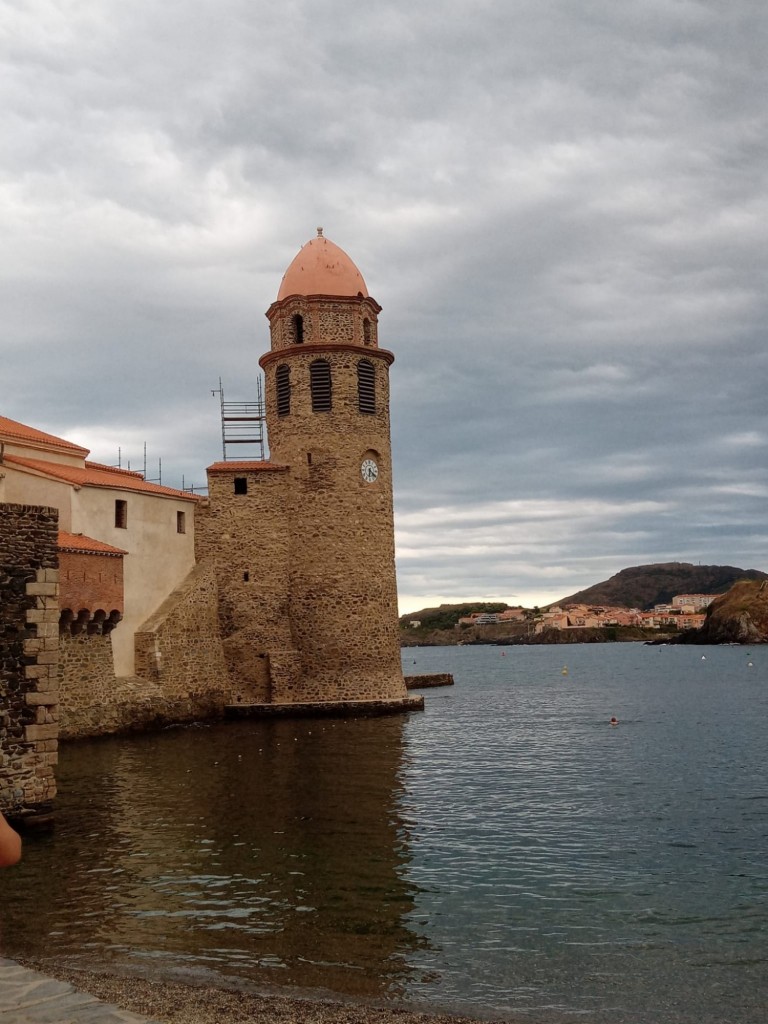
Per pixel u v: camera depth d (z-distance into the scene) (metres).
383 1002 10.31
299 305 44.75
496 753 31.94
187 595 40.94
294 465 44.16
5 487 34.34
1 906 13.65
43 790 18.64
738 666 112.25
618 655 169.88
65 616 32.91
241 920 13.05
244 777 25.22
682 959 11.81
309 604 43.44
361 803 21.78
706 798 23.28
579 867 16.25
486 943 12.28
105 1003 9.29
